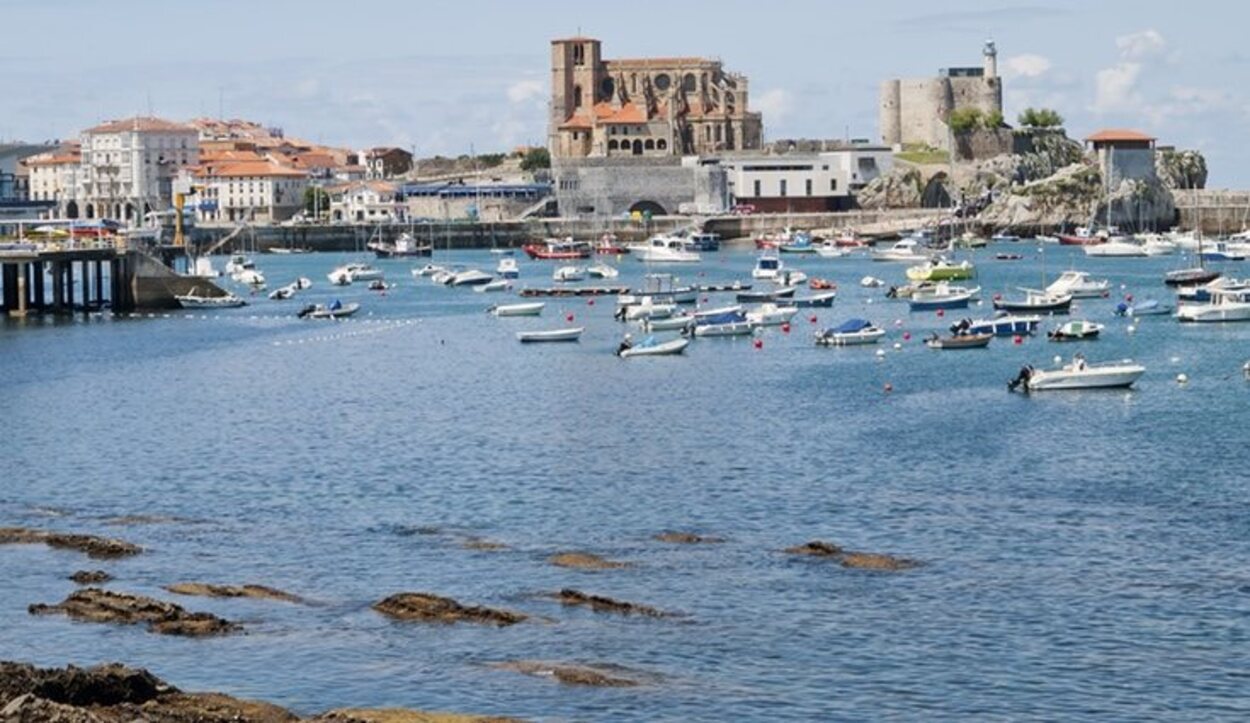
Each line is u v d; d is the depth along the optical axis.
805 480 175.62
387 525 155.25
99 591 126.56
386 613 123.88
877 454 191.25
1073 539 146.75
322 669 111.56
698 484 174.25
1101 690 108.31
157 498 169.38
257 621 122.31
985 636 118.81
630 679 109.75
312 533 151.75
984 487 170.75
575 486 174.12
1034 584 131.88
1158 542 145.38
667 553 142.62
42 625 120.88
